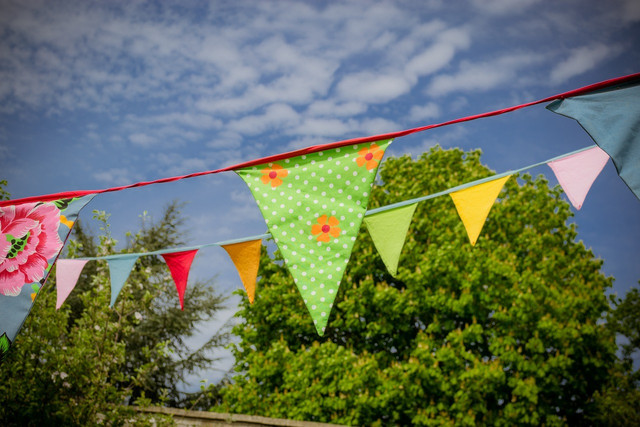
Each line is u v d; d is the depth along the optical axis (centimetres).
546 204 1343
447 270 1186
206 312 1605
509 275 1179
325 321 261
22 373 650
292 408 1146
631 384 1189
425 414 1099
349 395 1117
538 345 1136
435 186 1359
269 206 278
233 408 1211
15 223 315
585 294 1195
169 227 1578
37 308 660
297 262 269
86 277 1527
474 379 1088
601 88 268
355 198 278
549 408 1167
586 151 329
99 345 691
